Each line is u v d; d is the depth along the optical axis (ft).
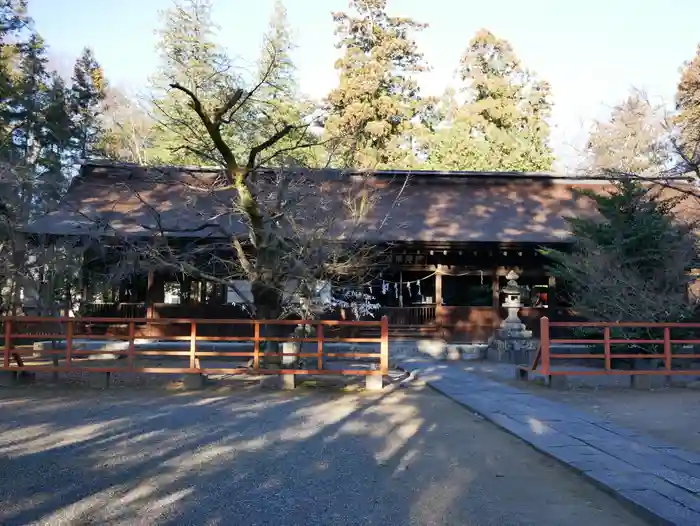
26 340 65.05
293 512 17.37
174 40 80.74
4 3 98.07
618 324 41.24
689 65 93.04
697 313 52.06
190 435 26.61
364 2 125.80
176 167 61.00
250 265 44.16
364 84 116.16
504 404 34.17
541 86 139.13
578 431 27.45
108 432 27.02
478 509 17.76
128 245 54.90
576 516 17.25
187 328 68.49
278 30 63.10
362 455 23.61
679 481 19.67
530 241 65.98
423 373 47.67
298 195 44.21
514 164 118.01
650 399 36.76
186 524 16.31
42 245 59.88
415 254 69.31
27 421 29.25
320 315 62.28
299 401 35.47
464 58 138.62
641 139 104.37
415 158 117.80
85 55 118.01
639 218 51.19
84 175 77.77
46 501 17.94
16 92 94.48
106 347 61.41
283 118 72.90
